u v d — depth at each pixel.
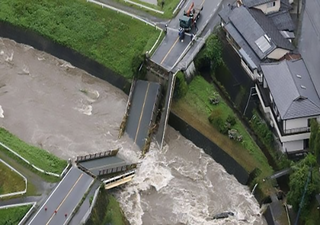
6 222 56.94
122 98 73.69
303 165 56.88
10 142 65.62
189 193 62.88
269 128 64.31
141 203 61.97
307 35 74.00
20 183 60.69
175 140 68.44
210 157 66.38
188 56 72.12
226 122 66.38
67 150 66.56
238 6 73.75
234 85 70.00
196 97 70.38
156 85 70.75
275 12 73.56
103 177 61.59
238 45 69.62
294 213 57.09
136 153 66.12
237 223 59.50
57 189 59.78
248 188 62.81
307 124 60.25
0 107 72.19
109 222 58.16
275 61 67.00
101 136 68.69
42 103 73.06
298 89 60.69
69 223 55.94
